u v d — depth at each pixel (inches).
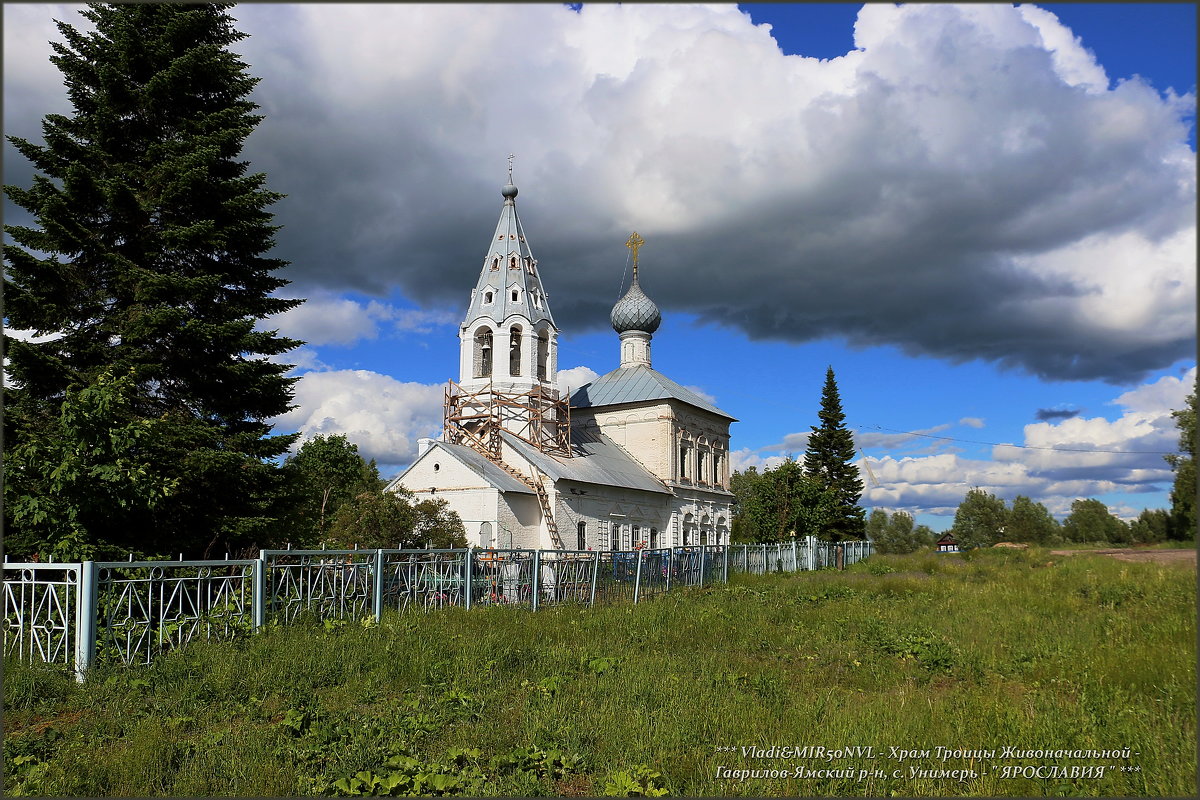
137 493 564.4
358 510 1031.0
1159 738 318.3
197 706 387.2
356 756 306.5
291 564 584.4
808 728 350.9
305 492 852.0
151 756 312.0
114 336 745.0
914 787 285.3
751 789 287.3
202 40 807.7
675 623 657.0
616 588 949.2
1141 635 554.3
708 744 331.9
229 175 837.2
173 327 716.7
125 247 755.4
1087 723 343.0
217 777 296.0
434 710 378.3
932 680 472.7
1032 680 456.8
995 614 716.7
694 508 2026.3
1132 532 3747.5
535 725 344.8
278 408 820.0
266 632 523.2
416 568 704.4
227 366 748.6
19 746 324.8
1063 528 4488.2
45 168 733.3
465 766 308.7
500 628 601.0
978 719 349.7
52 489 537.3
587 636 593.6
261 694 410.6
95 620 443.2
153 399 756.6
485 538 1301.7
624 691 410.9
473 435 1545.3
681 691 408.5
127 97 751.1
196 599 573.3
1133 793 279.6
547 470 1428.4
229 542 753.6
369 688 426.3
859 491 2647.6
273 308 839.7
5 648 468.4
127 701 391.2
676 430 2004.2
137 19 774.5
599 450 1878.7
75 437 544.4
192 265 788.6
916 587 1003.9
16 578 540.7
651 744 325.7
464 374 1686.8
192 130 786.8
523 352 1656.0
